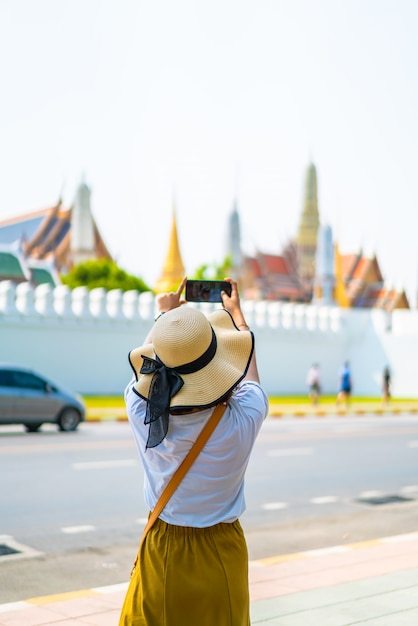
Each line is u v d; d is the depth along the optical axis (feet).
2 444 53.06
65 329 108.68
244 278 370.53
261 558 25.49
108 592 20.25
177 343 9.18
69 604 19.02
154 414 9.25
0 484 37.11
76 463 44.45
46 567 23.81
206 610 9.44
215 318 10.30
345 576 21.72
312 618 17.69
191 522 9.53
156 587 9.49
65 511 31.71
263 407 10.07
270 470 44.75
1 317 102.89
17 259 248.32
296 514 32.99
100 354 112.06
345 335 143.43
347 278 364.58
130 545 26.71
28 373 62.95
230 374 9.39
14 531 28.25
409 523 31.53
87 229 334.03
